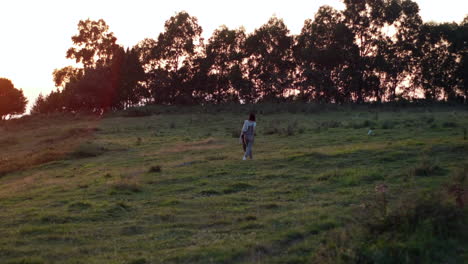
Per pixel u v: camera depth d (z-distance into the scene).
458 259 6.10
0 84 93.31
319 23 67.25
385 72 66.62
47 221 9.04
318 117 44.41
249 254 6.58
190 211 9.45
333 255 6.07
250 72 73.94
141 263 6.39
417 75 69.62
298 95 72.06
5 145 36.97
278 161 15.23
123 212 9.59
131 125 44.47
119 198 11.10
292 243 7.06
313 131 26.42
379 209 7.48
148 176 14.06
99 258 6.66
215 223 8.38
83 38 79.75
